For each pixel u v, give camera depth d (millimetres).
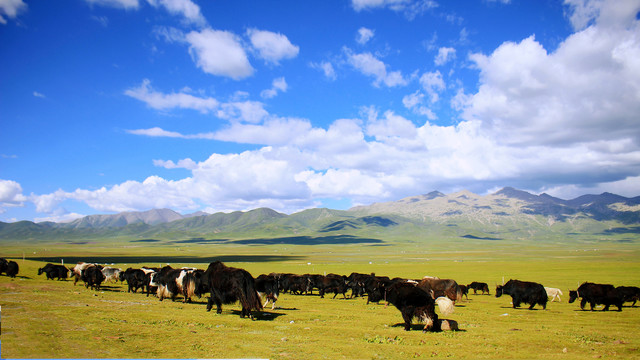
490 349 15852
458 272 89062
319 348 15211
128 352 13258
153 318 19609
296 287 44406
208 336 16344
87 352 12883
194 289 26344
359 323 21578
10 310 19219
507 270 94375
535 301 32375
